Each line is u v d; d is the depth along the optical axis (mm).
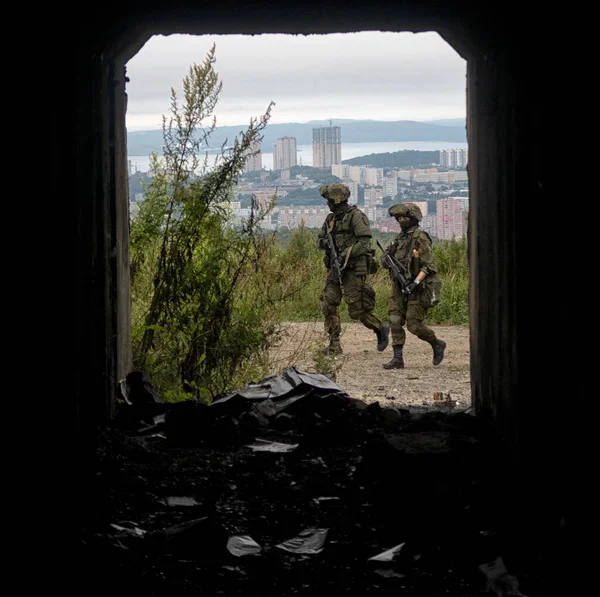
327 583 4230
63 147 5477
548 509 4898
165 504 5410
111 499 5352
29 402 4691
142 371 8227
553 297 4785
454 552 4547
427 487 5301
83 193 6105
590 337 4105
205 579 4246
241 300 9445
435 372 11523
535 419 5254
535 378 5266
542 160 4977
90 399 6238
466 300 16406
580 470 4285
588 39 4023
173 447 6859
